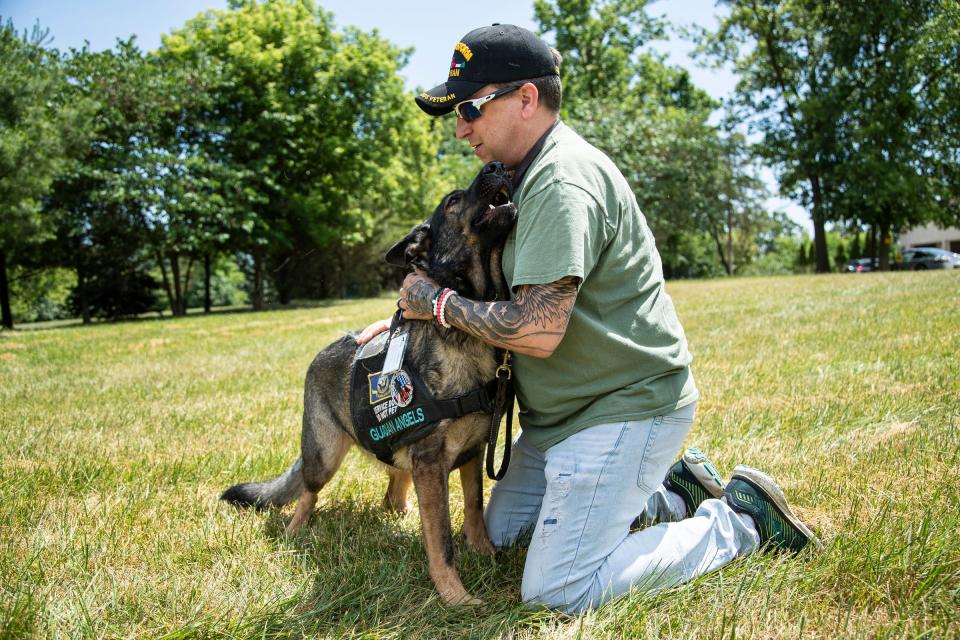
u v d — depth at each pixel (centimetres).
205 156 2356
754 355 700
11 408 607
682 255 4734
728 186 3716
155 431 506
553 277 228
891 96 2617
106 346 1195
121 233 2358
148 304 3042
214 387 704
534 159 258
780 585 231
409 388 264
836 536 260
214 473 403
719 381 585
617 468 246
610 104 3247
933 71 2648
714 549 252
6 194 1581
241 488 356
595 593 239
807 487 326
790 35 2914
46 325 2695
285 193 2520
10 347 1252
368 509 354
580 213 231
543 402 262
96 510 335
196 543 293
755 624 213
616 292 249
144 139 2333
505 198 262
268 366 847
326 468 333
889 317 905
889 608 217
